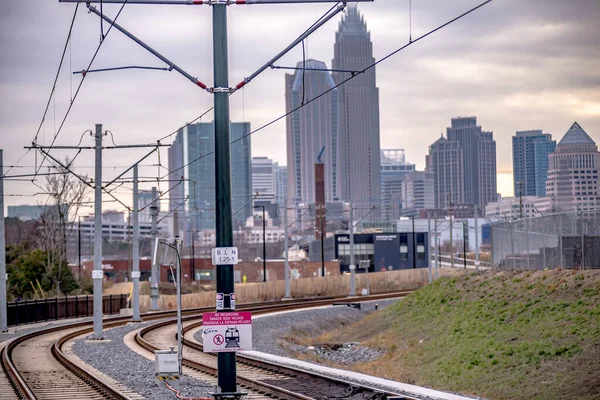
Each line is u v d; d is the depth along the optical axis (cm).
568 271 5647
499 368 4312
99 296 5697
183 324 7288
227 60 2567
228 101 2570
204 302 10044
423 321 6388
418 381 4453
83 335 6375
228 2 2547
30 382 3531
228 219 2570
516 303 5506
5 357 4281
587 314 4603
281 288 11138
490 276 6712
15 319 7425
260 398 3033
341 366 5178
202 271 17412
